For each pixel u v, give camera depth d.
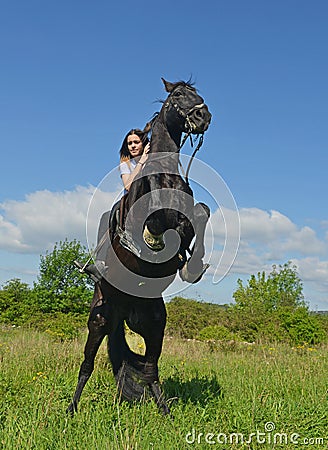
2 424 6.00
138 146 6.55
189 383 8.23
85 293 32.81
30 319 28.84
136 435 5.56
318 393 7.76
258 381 8.85
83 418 6.17
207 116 5.66
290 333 21.61
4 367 9.53
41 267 32.88
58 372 8.99
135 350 10.58
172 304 25.28
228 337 20.69
